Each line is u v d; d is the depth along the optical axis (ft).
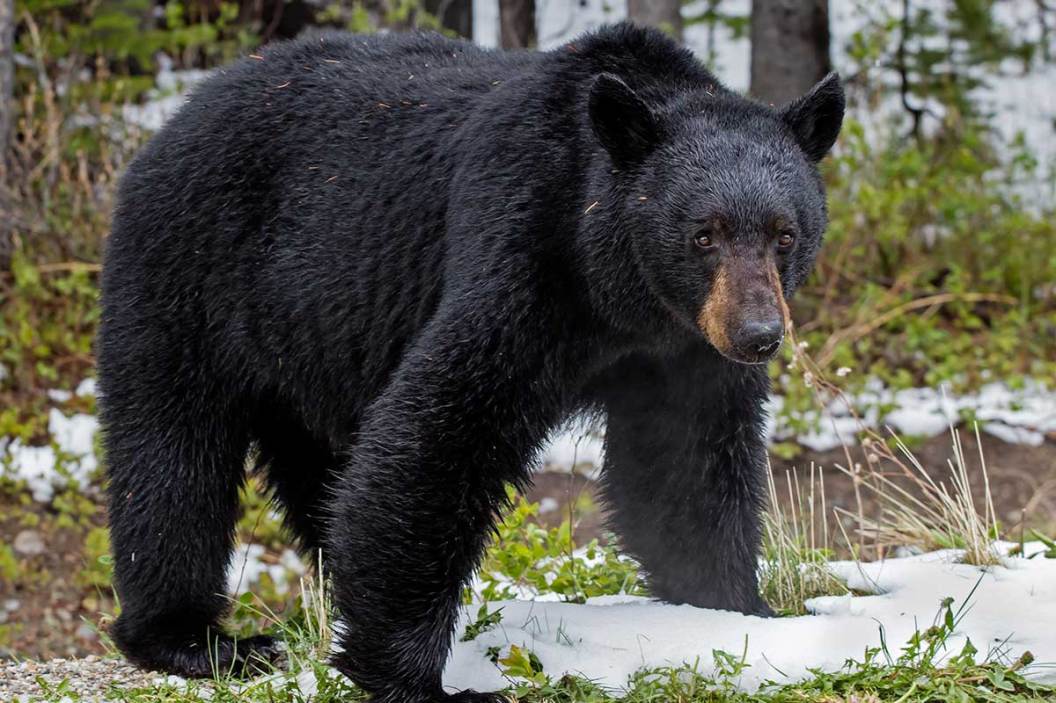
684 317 28.02
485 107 30.48
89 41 70.64
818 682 27.27
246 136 33.32
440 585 28.17
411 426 27.89
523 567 36.22
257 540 55.93
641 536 32.63
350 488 28.50
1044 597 30.83
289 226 32.53
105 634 36.40
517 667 27.91
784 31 74.90
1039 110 85.76
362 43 34.37
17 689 32.04
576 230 28.48
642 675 27.73
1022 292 69.51
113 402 34.14
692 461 31.37
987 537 34.60
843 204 70.49
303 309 32.35
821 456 59.77
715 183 27.30
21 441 58.75
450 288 28.91
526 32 83.56
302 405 33.71
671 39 31.07
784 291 27.96
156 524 33.42
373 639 28.09
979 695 26.61
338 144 32.35
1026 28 89.97
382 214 31.35
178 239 33.50
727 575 31.83
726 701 26.94
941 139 79.51
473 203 29.19
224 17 73.82
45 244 65.31
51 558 55.01
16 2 68.90
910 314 68.64
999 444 59.98
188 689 30.37
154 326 33.65
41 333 63.41
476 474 28.22
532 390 28.63
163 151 34.30
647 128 28.09
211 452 34.01
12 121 65.51
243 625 36.86
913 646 27.48
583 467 58.44
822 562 34.68
